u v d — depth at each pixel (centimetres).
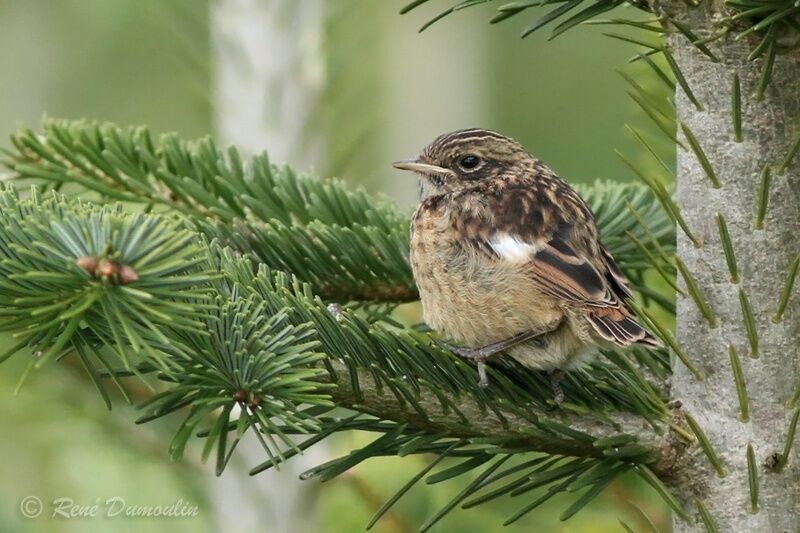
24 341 743
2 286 734
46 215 752
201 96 1705
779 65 829
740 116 823
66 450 1442
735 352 818
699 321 848
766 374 833
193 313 730
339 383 827
